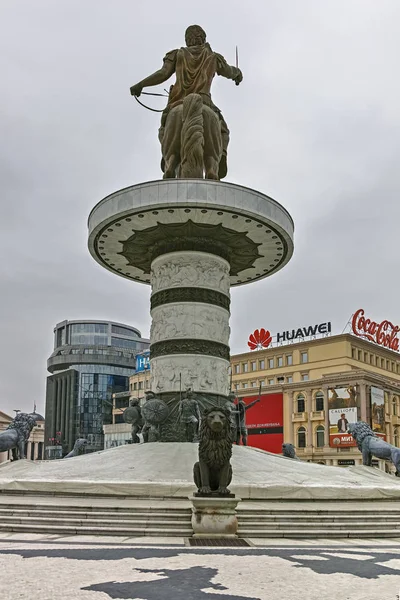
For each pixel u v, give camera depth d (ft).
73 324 407.03
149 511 44.19
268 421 245.04
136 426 81.41
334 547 36.35
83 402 356.79
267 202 76.89
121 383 367.04
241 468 61.57
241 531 41.37
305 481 58.39
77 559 29.76
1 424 315.17
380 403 223.71
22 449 78.59
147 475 57.26
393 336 270.26
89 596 21.65
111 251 87.92
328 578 25.50
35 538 38.73
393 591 23.06
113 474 58.23
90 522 42.16
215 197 73.61
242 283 102.58
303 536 41.63
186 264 80.59
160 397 77.51
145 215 75.97
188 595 21.99
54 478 56.70
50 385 378.12
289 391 241.55
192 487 50.78
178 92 86.02
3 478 57.67
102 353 376.07
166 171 84.33
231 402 79.25
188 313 78.89
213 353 78.54
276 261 91.35
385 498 54.70
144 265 93.71
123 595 21.88
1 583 23.82
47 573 25.96
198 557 30.91
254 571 26.96
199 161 80.94
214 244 82.43
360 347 248.93
